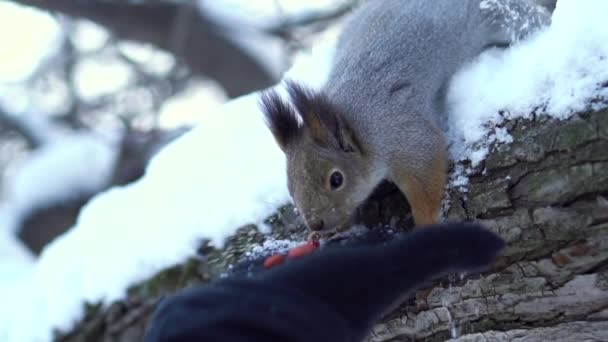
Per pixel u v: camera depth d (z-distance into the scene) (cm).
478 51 124
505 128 115
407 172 120
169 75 237
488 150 116
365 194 122
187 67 236
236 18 234
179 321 95
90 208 143
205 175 132
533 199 113
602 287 111
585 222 111
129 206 139
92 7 230
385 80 124
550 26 119
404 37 126
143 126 234
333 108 123
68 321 138
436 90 122
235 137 133
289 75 135
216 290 96
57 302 139
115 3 230
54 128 245
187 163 135
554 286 113
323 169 121
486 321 116
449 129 120
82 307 138
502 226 114
